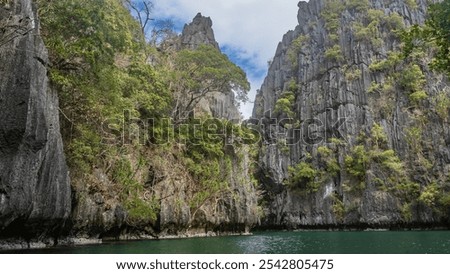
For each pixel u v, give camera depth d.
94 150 25.98
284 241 36.41
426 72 75.06
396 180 66.06
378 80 78.88
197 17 78.69
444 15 15.80
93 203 25.62
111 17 30.06
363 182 68.19
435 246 28.41
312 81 87.25
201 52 46.16
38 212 18.16
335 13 93.31
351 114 76.56
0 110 16.09
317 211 72.06
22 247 18.16
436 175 65.12
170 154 38.62
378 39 82.56
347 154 72.94
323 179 73.12
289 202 75.75
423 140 69.00
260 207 70.50
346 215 68.44
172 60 48.78
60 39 22.95
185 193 39.19
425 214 62.19
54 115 20.09
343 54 85.31
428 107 71.38
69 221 22.77
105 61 25.78
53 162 19.52
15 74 16.72
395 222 63.62
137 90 34.56
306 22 102.56
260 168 78.31
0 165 15.91
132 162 32.38
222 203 45.62
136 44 38.38
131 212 29.67
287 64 99.31
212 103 56.47
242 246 28.44
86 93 23.52
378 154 68.56
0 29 17.03
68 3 22.98
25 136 16.61
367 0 89.88
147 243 26.98
